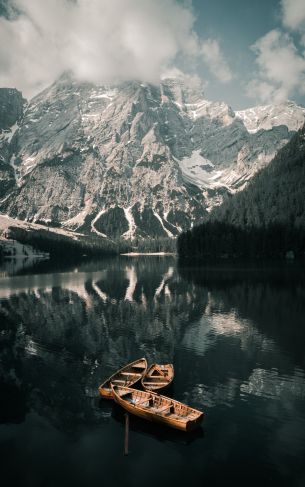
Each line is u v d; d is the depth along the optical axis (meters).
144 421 37.94
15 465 31.47
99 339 65.62
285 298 98.00
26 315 84.38
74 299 104.06
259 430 35.88
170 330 70.50
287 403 41.00
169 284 132.12
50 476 30.06
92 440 34.78
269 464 31.16
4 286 131.62
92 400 42.53
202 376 48.47
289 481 29.23
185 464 31.28
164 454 32.69
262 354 56.31
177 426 33.88
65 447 33.75
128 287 127.25
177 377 48.19
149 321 77.69
